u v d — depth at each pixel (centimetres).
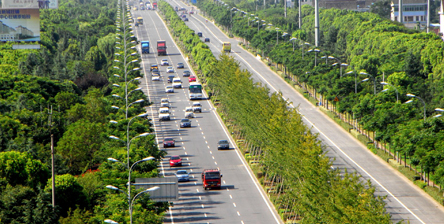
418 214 12788
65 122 19175
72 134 16788
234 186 15525
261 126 15412
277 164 13412
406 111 16312
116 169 13100
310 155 11794
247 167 17312
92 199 13338
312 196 10500
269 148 14025
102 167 13762
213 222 12744
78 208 12100
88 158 16775
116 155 13675
